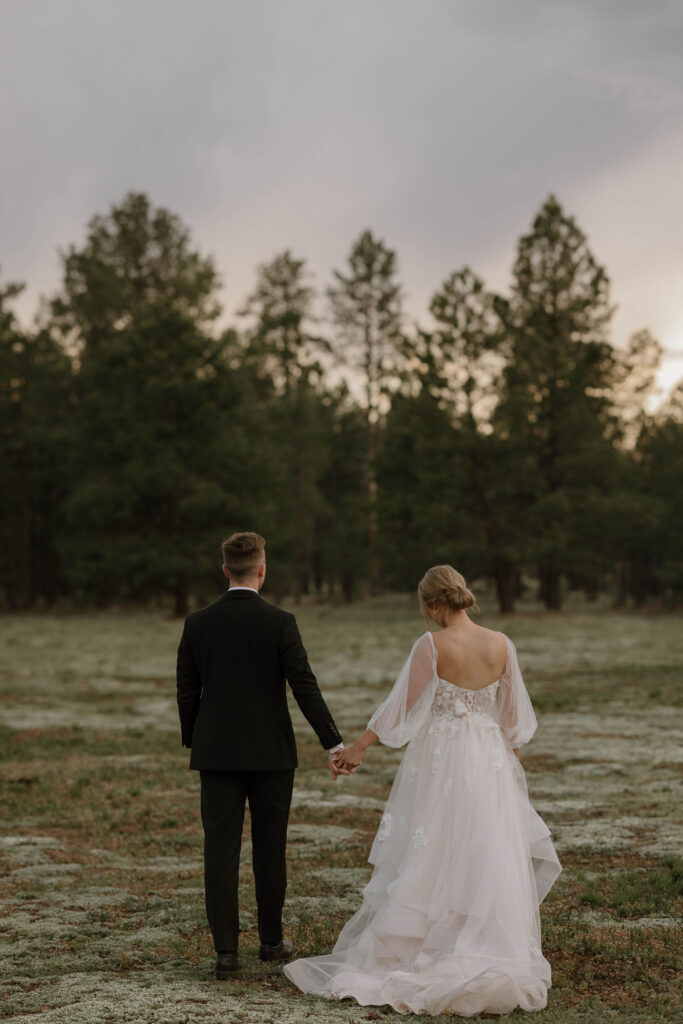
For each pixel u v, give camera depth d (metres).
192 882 6.08
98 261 55.31
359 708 15.51
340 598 63.12
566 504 41.59
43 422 56.62
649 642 28.14
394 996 3.74
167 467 43.50
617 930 4.83
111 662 24.41
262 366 58.88
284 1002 3.81
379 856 4.26
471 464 42.34
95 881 6.12
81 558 45.09
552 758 10.61
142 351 46.09
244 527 45.03
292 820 7.95
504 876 3.96
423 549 41.88
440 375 42.06
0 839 7.41
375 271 60.41
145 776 10.22
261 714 4.25
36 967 4.42
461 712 4.23
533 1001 3.79
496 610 48.84
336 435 65.19
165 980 4.16
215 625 4.32
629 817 7.53
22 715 15.42
